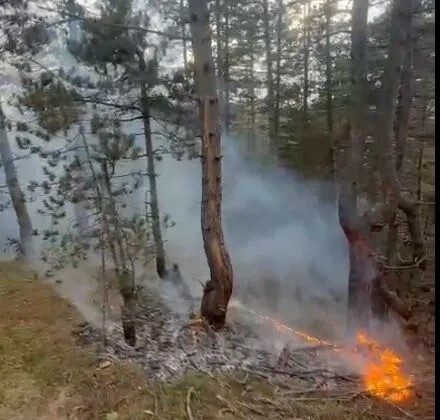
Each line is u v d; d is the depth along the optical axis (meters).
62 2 9.28
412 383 7.42
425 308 10.05
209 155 9.11
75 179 8.11
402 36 8.55
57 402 6.07
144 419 5.80
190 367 7.44
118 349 7.82
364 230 9.13
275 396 6.70
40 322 8.50
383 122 8.98
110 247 8.31
